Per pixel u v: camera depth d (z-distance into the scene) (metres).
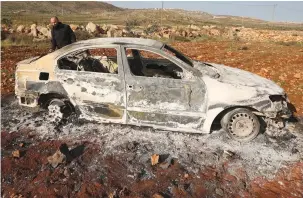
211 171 4.52
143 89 5.14
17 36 20.28
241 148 5.15
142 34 29.47
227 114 5.24
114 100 5.31
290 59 13.81
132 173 4.42
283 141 5.41
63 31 7.38
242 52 16.14
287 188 4.22
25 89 5.73
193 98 5.07
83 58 5.62
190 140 5.35
